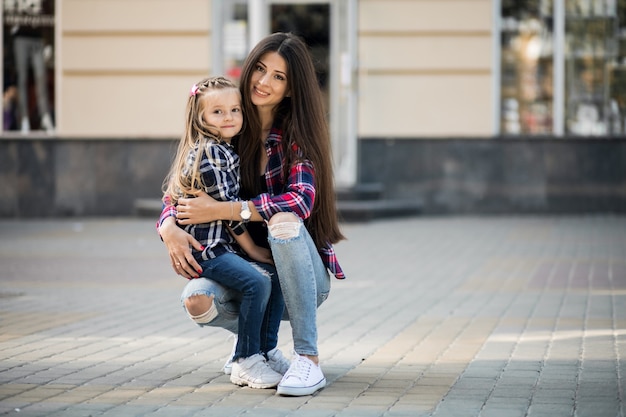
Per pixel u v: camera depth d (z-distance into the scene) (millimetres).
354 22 18156
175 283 10594
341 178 18094
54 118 18609
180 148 5715
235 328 5969
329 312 8727
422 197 18359
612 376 6059
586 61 18641
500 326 7977
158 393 5664
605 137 18250
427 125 18328
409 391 5711
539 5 18547
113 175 18438
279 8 18516
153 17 18312
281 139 5844
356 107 18109
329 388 5789
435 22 18203
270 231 5586
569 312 8625
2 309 8906
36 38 18562
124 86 18422
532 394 5605
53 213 18453
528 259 12398
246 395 5609
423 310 8812
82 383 5934
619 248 13438
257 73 5781
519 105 18578
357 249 13453
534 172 18312
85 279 10883
